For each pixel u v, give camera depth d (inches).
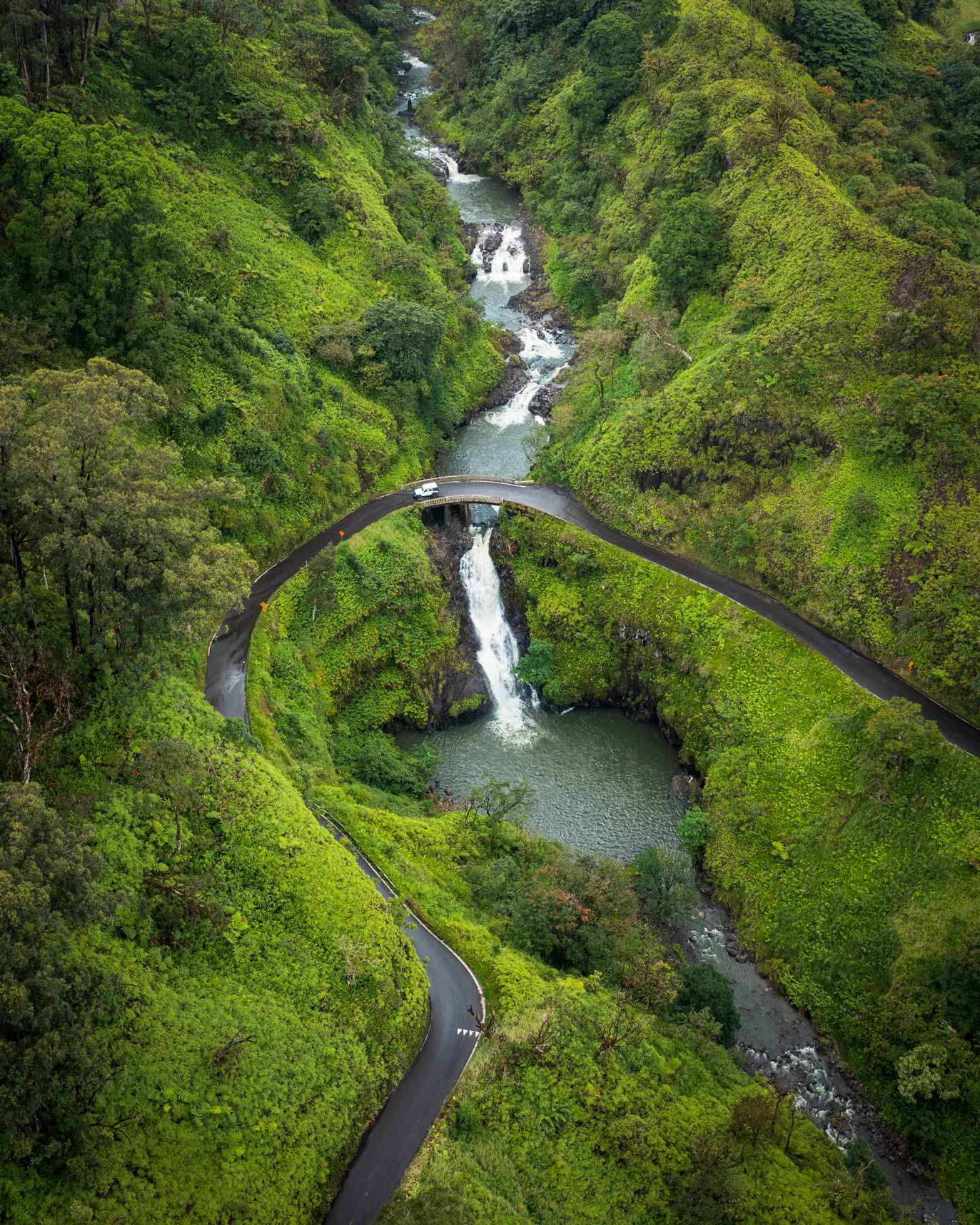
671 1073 2094.0
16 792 1443.2
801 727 2915.8
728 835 2839.6
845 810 2706.7
